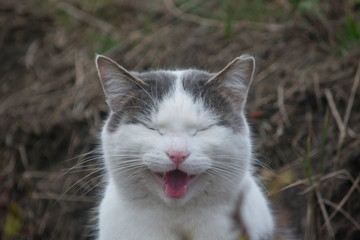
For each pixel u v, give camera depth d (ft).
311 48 21.43
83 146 20.71
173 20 23.95
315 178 18.38
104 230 13.69
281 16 23.02
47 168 21.15
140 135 12.47
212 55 21.99
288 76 20.71
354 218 18.58
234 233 12.82
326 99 19.85
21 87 22.99
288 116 19.80
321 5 22.99
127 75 13.28
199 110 12.56
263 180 16.53
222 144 12.39
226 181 12.72
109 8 24.99
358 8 22.26
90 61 23.02
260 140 19.30
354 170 18.74
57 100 21.97
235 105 13.41
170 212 13.03
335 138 19.12
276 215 16.03
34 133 21.44
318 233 17.84
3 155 21.48
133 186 12.96
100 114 21.08
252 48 21.89
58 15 25.18
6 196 15.49
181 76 13.61
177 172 12.64
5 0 25.73
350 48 20.89
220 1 24.31
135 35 23.66
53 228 20.51
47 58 23.80
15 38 24.62
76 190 20.42
